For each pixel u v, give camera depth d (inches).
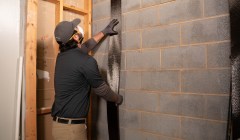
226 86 60.0
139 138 78.4
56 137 68.3
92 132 95.4
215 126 61.5
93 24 97.7
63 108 67.7
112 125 84.7
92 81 67.1
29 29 73.0
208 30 63.5
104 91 70.0
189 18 67.2
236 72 55.4
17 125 73.0
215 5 62.4
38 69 81.3
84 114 69.3
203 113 63.9
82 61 66.4
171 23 71.2
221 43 61.2
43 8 83.2
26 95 72.1
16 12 76.8
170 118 70.7
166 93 71.9
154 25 75.3
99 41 93.1
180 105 68.6
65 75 67.9
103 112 91.7
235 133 54.0
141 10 79.0
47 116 83.7
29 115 72.4
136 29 80.3
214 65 62.2
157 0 74.6
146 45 77.3
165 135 71.7
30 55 73.2
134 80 80.6
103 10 93.6
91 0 97.9
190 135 66.2
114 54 86.0
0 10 77.0
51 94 85.7
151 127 75.2
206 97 63.5
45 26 84.0
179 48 69.2
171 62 70.9
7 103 76.8
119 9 85.1
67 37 68.6
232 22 56.6
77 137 67.4
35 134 73.7
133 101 80.5
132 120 80.5
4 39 77.0
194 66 66.0
